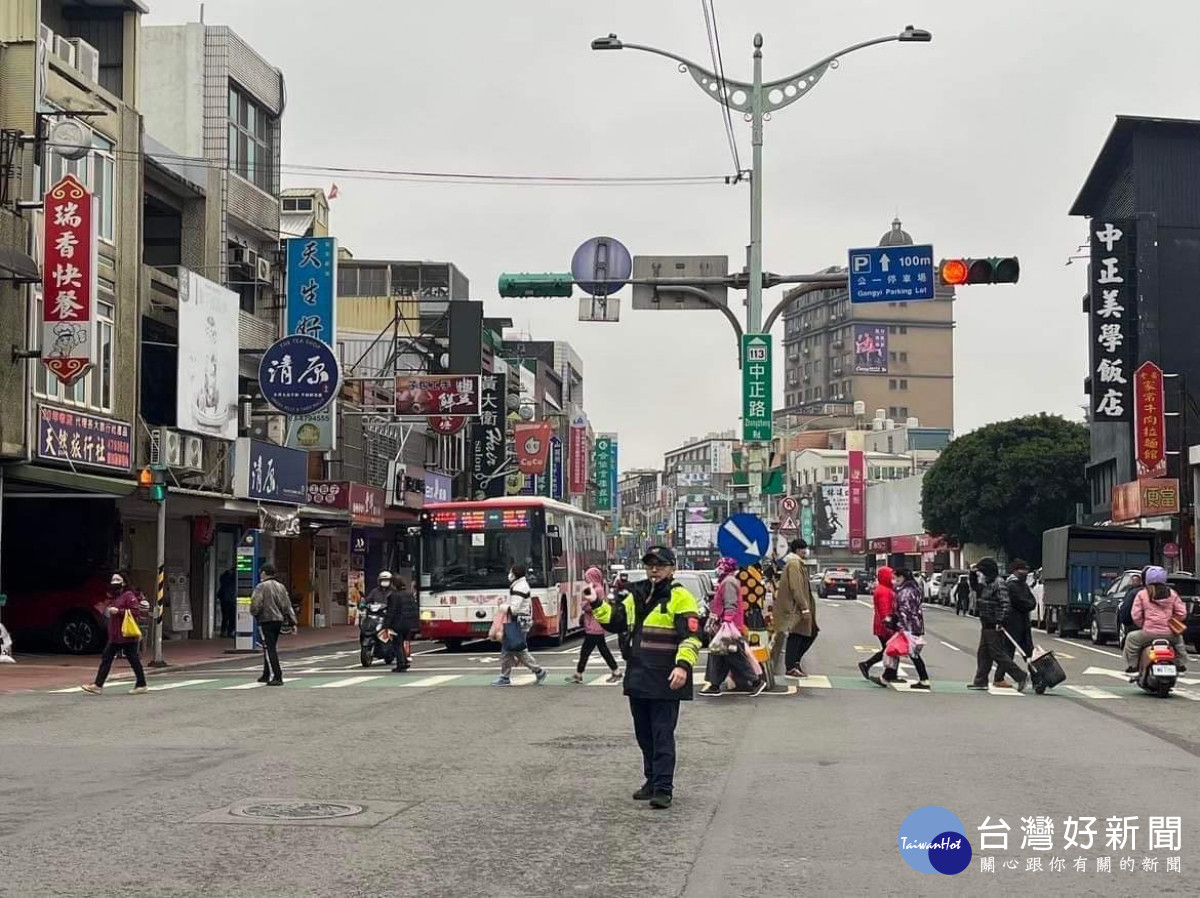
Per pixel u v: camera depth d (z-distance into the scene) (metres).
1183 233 58.72
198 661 28.31
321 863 8.01
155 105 38.44
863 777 11.40
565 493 86.12
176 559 36.53
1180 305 58.28
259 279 40.03
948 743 13.76
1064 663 27.81
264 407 40.09
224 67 38.53
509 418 72.44
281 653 32.38
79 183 25.39
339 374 35.72
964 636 37.97
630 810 9.81
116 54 33.12
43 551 30.45
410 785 10.93
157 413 32.91
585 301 24.03
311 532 44.56
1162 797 10.46
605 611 10.21
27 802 10.12
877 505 118.81
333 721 15.78
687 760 12.45
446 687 20.78
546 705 17.72
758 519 19.83
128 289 30.45
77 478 27.23
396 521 52.06
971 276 22.28
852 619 48.16
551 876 7.70
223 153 38.44
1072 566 40.41
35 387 26.66
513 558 30.84
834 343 182.75
